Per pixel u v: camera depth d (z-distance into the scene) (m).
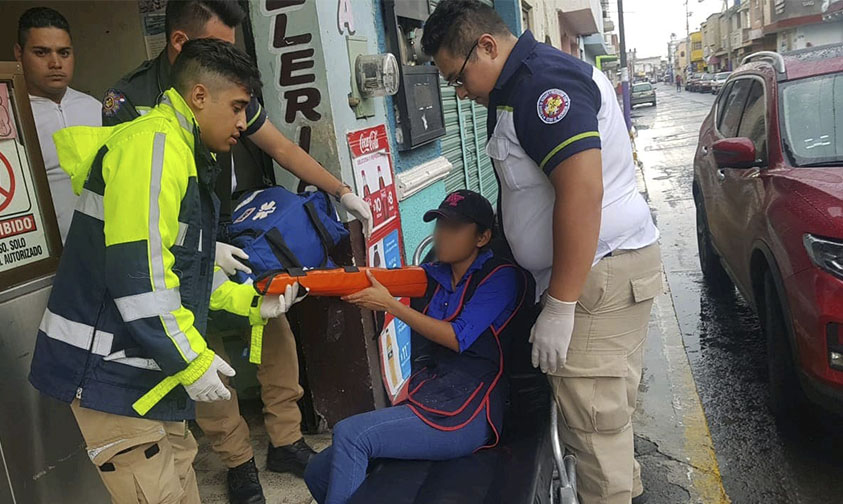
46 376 1.93
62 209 3.25
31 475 2.18
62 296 1.92
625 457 2.36
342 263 3.40
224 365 1.93
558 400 2.33
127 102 2.38
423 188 4.82
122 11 3.78
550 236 2.15
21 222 2.27
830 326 3.11
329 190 3.01
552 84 1.97
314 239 2.59
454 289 2.25
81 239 1.89
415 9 4.74
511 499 1.80
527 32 2.09
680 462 3.48
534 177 2.12
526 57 2.05
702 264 6.29
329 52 3.29
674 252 7.62
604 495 2.36
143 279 1.74
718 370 4.56
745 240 4.19
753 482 3.27
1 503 2.08
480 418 2.07
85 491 2.38
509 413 2.29
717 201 5.12
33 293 2.25
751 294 4.25
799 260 3.28
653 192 11.52
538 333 2.02
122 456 2.00
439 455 2.04
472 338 2.11
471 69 2.12
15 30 3.84
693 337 5.17
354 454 1.98
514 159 2.12
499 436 2.14
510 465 1.98
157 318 1.75
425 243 2.62
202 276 2.01
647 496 3.20
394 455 2.02
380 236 3.80
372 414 2.04
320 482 2.19
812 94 4.29
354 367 3.47
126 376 1.92
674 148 18.31
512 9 8.75
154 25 3.80
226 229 2.45
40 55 3.17
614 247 2.20
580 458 2.38
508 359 2.29
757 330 5.18
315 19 3.20
